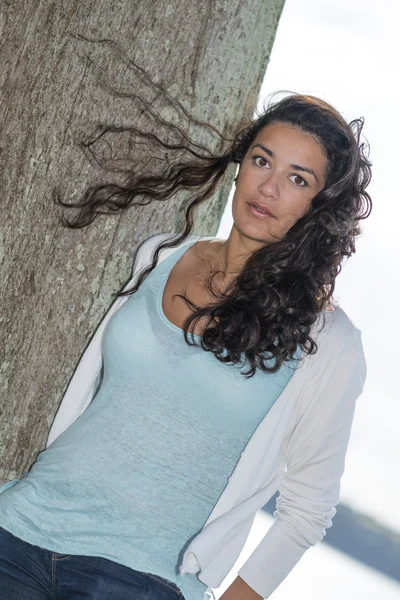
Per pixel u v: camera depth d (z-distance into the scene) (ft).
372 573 28.22
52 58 9.36
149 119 9.62
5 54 9.34
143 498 7.79
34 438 9.94
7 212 9.48
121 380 8.22
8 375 9.75
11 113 9.40
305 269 8.19
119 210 9.67
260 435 7.97
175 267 8.91
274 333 7.98
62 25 9.35
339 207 8.35
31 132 9.41
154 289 8.71
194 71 9.73
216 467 7.98
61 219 9.56
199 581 7.89
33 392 9.86
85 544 7.66
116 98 9.49
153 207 9.81
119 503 7.78
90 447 8.02
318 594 22.50
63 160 9.48
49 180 9.49
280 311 8.04
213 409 7.92
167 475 7.86
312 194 8.29
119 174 9.62
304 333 8.00
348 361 8.01
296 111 8.27
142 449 7.89
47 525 7.81
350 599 22.90
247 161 8.42
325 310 8.20
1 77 9.35
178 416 7.95
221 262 8.72
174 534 7.79
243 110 10.08
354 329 8.18
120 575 7.54
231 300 8.11
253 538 24.84
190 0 9.57
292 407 8.02
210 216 10.17
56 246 9.61
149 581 7.57
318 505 8.02
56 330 9.79
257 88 10.14
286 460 8.29
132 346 8.17
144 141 9.64
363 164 8.47
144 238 9.85
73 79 9.39
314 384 8.02
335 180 8.33
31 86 9.37
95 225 9.66
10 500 8.05
